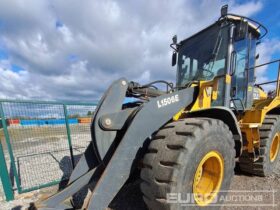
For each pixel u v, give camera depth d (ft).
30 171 13.29
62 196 6.31
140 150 6.21
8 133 10.43
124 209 8.18
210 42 9.75
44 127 12.39
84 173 7.29
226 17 8.73
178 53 11.84
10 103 10.63
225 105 8.70
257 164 11.05
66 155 15.56
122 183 5.87
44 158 15.28
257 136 10.39
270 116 12.00
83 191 8.52
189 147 5.66
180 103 7.26
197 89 7.86
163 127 6.61
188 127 6.09
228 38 8.90
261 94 14.42
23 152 14.39
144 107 6.29
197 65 10.34
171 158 5.56
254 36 11.09
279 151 12.85
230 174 7.51
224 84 8.73
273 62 10.96
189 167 5.71
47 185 11.41
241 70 10.32
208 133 6.25
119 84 6.68
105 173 5.57
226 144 7.11
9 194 9.87
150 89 8.27
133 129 6.02
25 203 9.48
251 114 10.55
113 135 6.49
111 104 6.44
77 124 14.30
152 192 5.74
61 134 13.37
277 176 11.44
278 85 11.59
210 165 7.06
